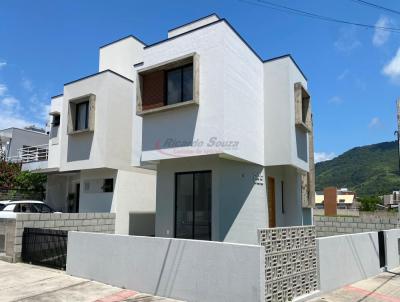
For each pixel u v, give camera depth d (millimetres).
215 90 10266
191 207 11516
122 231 14789
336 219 13695
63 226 11680
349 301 6973
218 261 6266
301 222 14836
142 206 16000
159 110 11227
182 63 11117
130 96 16094
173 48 11383
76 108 16031
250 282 5859
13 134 29891
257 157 11891
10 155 29422
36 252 10062
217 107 10148
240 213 11414
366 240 9594
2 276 8719
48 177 20266
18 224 10367
